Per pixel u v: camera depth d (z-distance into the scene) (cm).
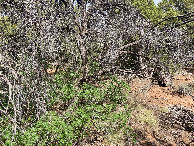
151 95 684
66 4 607
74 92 464
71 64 674
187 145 407
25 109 407
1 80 348
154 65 755
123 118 423
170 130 467
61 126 327
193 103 629
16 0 445
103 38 641
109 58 622
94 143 402
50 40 483
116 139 410
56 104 494
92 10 677
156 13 909
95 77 614
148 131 458
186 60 778
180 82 823
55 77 553
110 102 491
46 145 329
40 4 465
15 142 287
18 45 441
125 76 714
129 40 765
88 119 378
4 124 346
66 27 620
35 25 433
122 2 726
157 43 691
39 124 323
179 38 695
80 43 626
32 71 396
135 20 701
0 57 314
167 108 570
